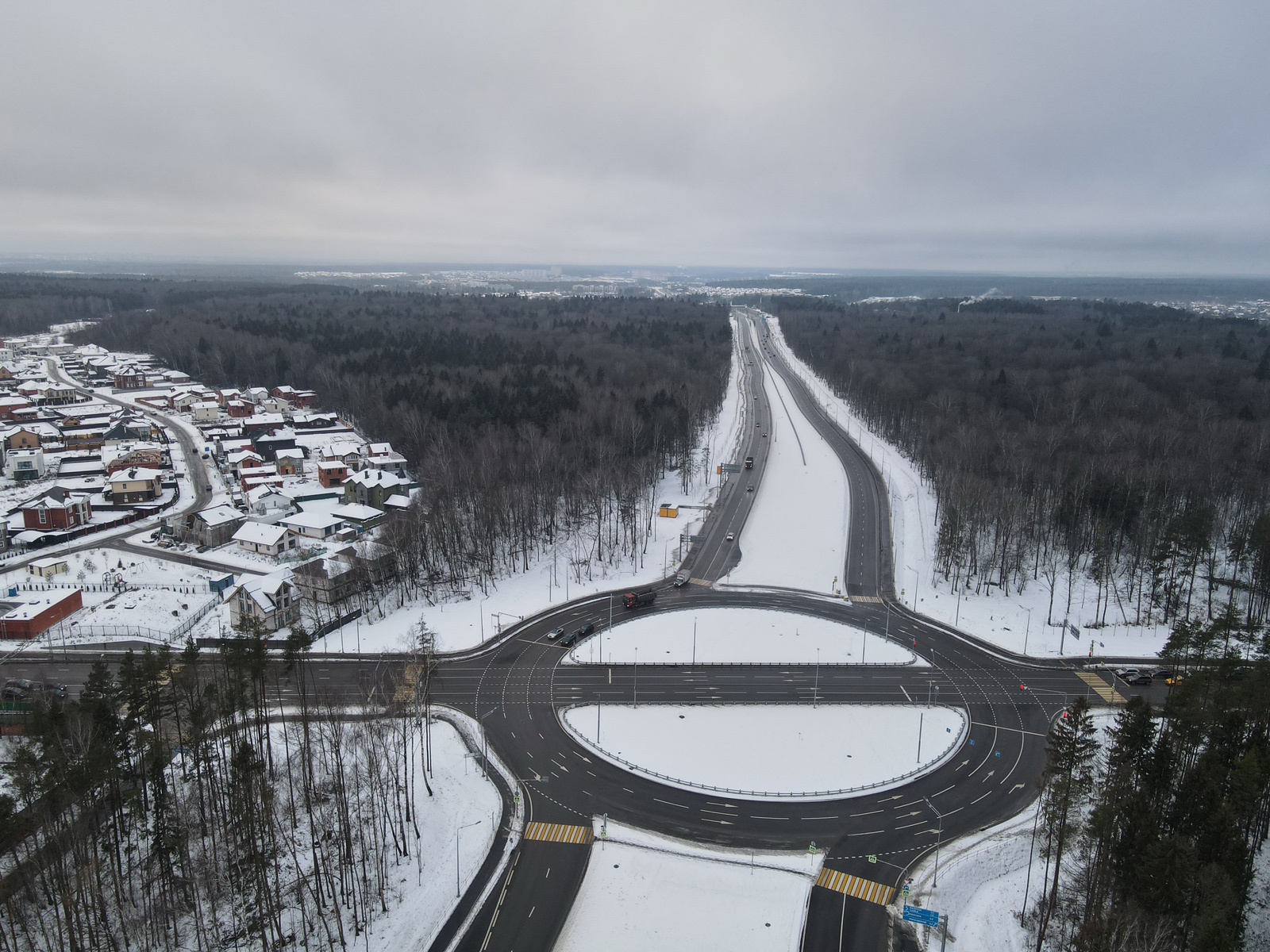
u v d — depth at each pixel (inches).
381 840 2920.8
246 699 3213.6
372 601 5044.3
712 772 3373.5
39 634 4483.3
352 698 3863.2
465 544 5821.9
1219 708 2785.4
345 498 6958.7
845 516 6742.1
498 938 2549.2
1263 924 2519.7
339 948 2513.5
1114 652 4530.0
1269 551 4707.2
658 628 4709.6
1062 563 5723.4
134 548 5989.2
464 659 4311.0
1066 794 2549.2
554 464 6515.8
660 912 2652.6
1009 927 2642.7
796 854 2913.4
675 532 6348.4
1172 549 5014.8
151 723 2876.5
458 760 3435.0
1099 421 7431.1
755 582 5423.2
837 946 2518.5
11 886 2469.2
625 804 3184.1
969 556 5738.2
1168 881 2153.1
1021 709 3907.5
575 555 5861.2
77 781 2393.0
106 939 2461.9
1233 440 6589.6
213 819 2807.6
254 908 2640.3
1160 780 2640.3
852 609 5009.8
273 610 4532.5
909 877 2810.0
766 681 4124.0
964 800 3225.9
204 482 7716.5
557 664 4269.2
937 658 4414.4
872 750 3548.2
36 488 7313.0
